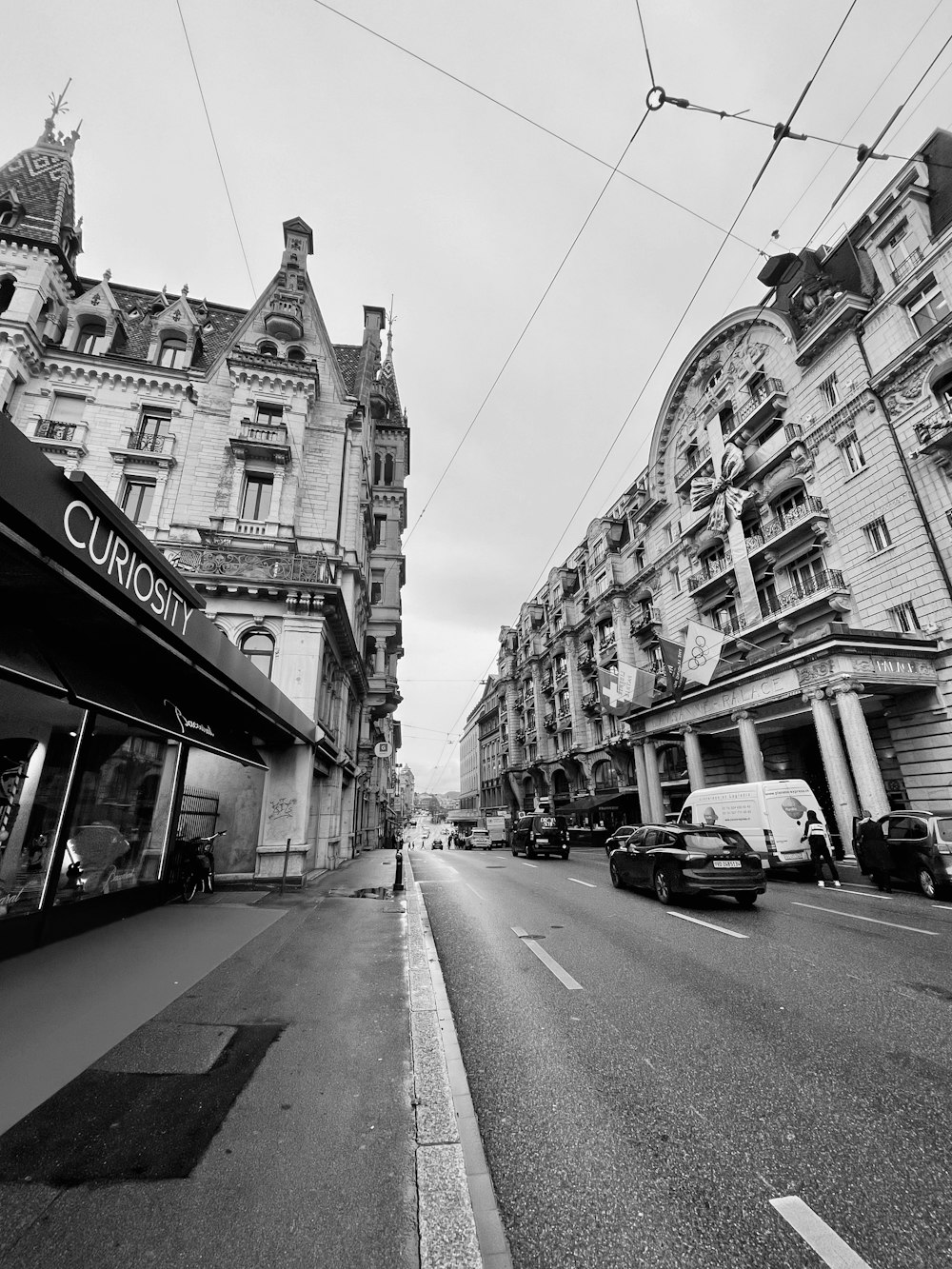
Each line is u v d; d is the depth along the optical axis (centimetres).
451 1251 220
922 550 1719
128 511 1759
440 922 909
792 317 2317
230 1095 336
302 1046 406
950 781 1625
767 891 1230
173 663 769
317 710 1481
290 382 1939
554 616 4853
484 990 562
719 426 2703
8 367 1739
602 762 3978
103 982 539
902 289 1864
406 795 13875
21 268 1841
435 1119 311
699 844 1052
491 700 7169
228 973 583
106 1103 323
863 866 1250
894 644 1644
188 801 1191
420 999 502
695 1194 263
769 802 1487
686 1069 389
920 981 568
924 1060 397
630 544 3559
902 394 1811
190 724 837
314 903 1027
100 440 1794
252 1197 247
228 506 1766
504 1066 394
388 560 2881
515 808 5978
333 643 1798
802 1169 281
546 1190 265
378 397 2756
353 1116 316
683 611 2941
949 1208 252
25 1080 348
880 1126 318
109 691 655
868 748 1535
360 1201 247
